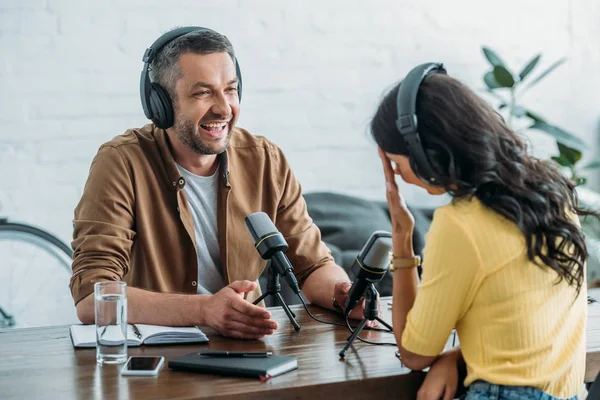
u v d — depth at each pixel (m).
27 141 3.88
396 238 1.83
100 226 2.35
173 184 2.47
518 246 1.66
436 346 1.72
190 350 1.99
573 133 4.72
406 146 1.70
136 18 3.96
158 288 2.46
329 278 2.47
